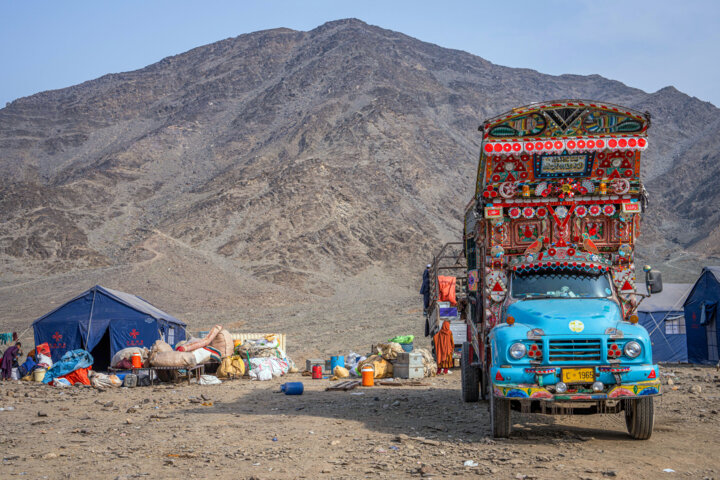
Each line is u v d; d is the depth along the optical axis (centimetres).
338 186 19225
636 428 892
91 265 15088
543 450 833
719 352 2430
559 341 877
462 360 1348
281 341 2670
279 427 1059
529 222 1077
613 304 999
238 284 13425
